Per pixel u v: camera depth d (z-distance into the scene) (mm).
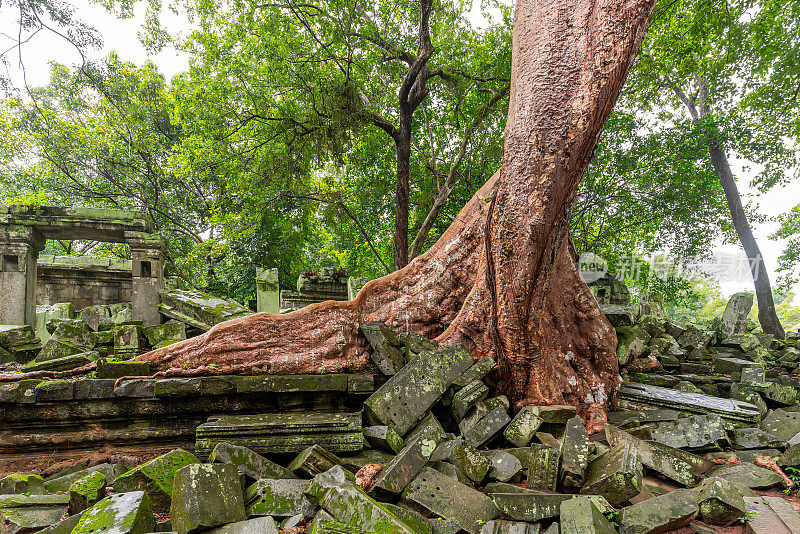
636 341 5543
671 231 14969
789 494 3176
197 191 19734
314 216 17547
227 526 2373
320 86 11203
